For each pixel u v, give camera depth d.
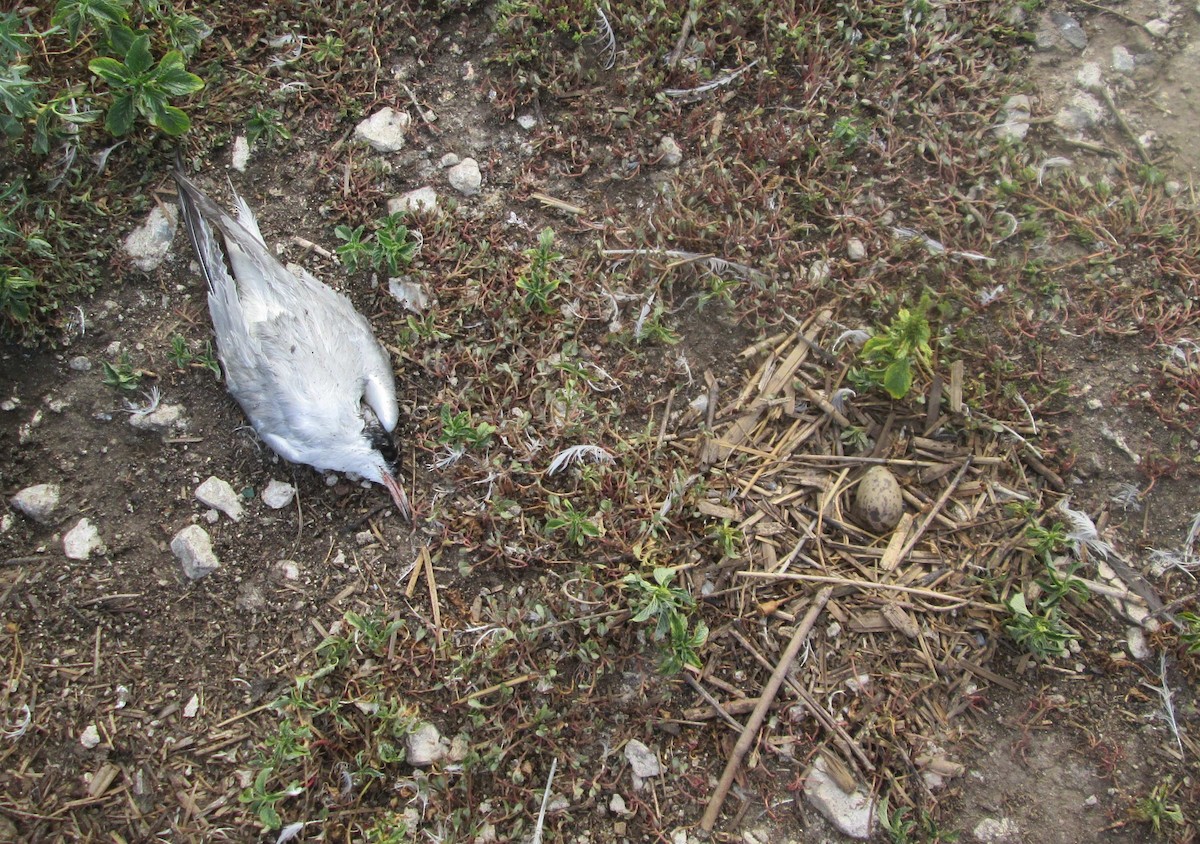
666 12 0.94
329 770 0.81
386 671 0.82
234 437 0.86
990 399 0.88
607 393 0.88
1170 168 0.94
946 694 0.83
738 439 0.87
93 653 0.82
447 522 0.85
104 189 0.89
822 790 0.81
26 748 0.80
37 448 0.85
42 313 0.86
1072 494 0.87
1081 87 0.96
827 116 0.94
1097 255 0.91
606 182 0.93
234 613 0.84
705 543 0.85
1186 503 0.87
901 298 0.89
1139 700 0.84
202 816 0.80
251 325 0.82
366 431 0.83
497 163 0.92
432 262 0.90
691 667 0.82
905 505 0.86
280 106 0.92
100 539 0.84
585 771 0.81
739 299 0.90
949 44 0.95
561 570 0.84
